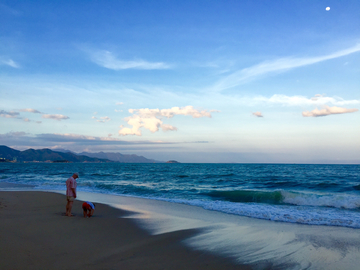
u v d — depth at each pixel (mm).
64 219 8828
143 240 6582
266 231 7672
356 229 8039
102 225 8211
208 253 5598
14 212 10070
